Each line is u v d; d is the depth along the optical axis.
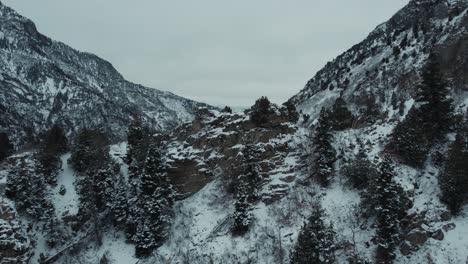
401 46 113.88
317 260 41.41
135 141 75.19
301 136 67.94
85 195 61.94
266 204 57.75
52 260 55.53
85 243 58.84
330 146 59.62
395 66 100.19
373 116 74.38
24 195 58.75
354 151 61.75
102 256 56.59
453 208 48.75
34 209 58.41
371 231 48.28
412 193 50.69
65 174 70.31
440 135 58.97
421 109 60.00
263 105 68.50
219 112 77.19
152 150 61.00
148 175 59.16
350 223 50.41
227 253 51.19
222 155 66.56
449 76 78.56
